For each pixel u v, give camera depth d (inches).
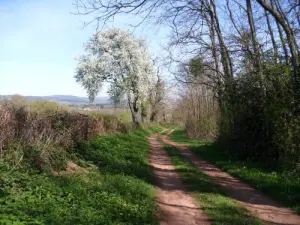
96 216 340.8
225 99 1031.0
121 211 378.3
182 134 2294.5
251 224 383.2
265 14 816.9
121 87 2060.8
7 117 458.6
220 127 1117.7
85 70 2108.8
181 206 461.4
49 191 379.2
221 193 539.2
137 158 791.1
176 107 3248.0
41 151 490.9
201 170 764.0
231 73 1002.7
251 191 566.6
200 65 1069.8
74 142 682.8
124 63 2060.8
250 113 884.6
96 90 2119.8
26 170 427.2
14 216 273.4
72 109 876.0
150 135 2003.0
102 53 2087.8
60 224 288.0
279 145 732.7
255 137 864.9
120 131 1347.2
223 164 824.3
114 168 620.4
